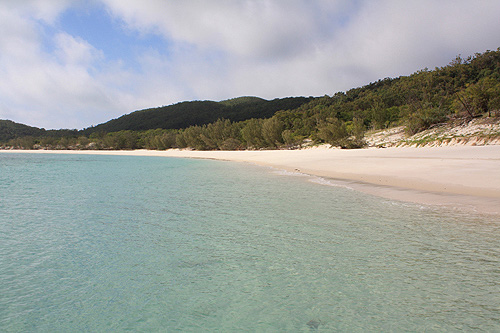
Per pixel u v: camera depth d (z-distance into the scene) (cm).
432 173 1777
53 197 1608
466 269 618
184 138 10281
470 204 1120
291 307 516
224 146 8775
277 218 1056
